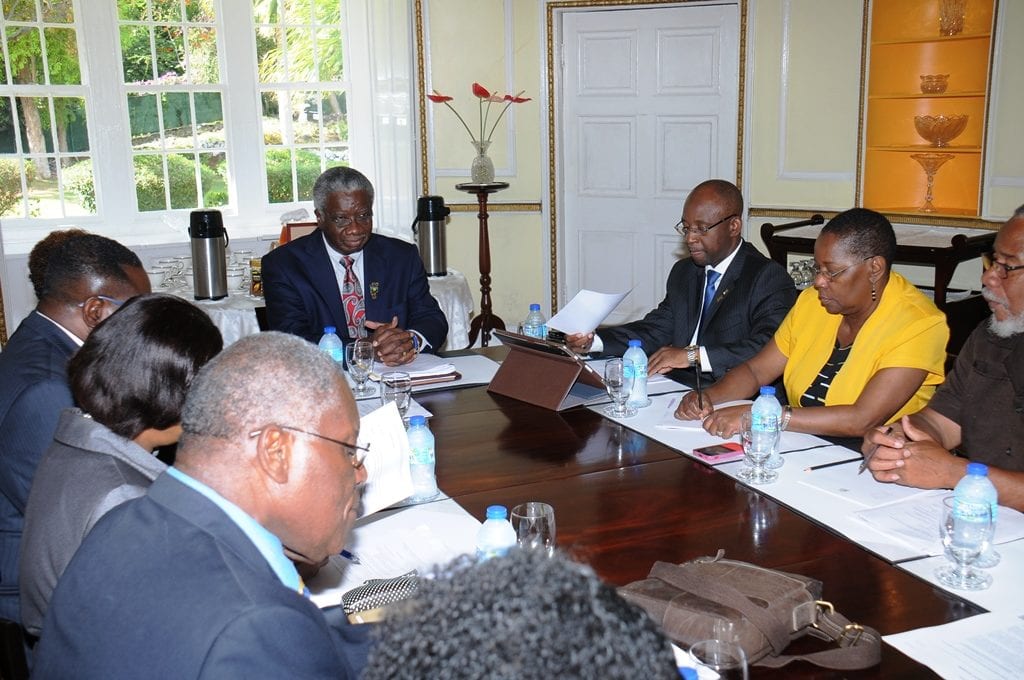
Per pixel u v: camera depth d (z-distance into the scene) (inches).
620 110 236.4
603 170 241.3
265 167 239.0
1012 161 190.1
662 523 72.9
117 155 220.8
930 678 51.6
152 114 224.4
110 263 77.7
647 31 230.2
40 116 213.3
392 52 231.0
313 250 136.2
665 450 89.5
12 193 213.3
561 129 240.1
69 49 213.6
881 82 213.9
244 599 38.4
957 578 62.9
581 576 23.4
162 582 39.1
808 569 64.9
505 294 245.9
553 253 243.9
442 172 235.6
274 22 234.1
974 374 89.0
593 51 235.1
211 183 233.6
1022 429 85.2
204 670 36.3
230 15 227.3
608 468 85.0
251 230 233.6
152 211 228.1
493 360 124.6
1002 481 75.7
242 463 42.6
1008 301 84.7
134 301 58.4
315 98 242.4
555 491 79.7
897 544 68.2
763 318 120.0
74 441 56.0
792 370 105.8
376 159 247.6
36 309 79.7
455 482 82.3
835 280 95.7
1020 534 69.5
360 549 68.6
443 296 191.0
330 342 118.6
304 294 135.0
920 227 205.2
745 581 56.6
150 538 40.9
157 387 56.0
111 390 55.9
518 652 21.0
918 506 74.7
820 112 216.1
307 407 43.4
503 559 24.0
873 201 219.5
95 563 41.1
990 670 52.3
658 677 21.6
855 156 213.8
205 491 42.4
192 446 43.1
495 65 232.5
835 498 76.7
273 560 43.4
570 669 20.7
